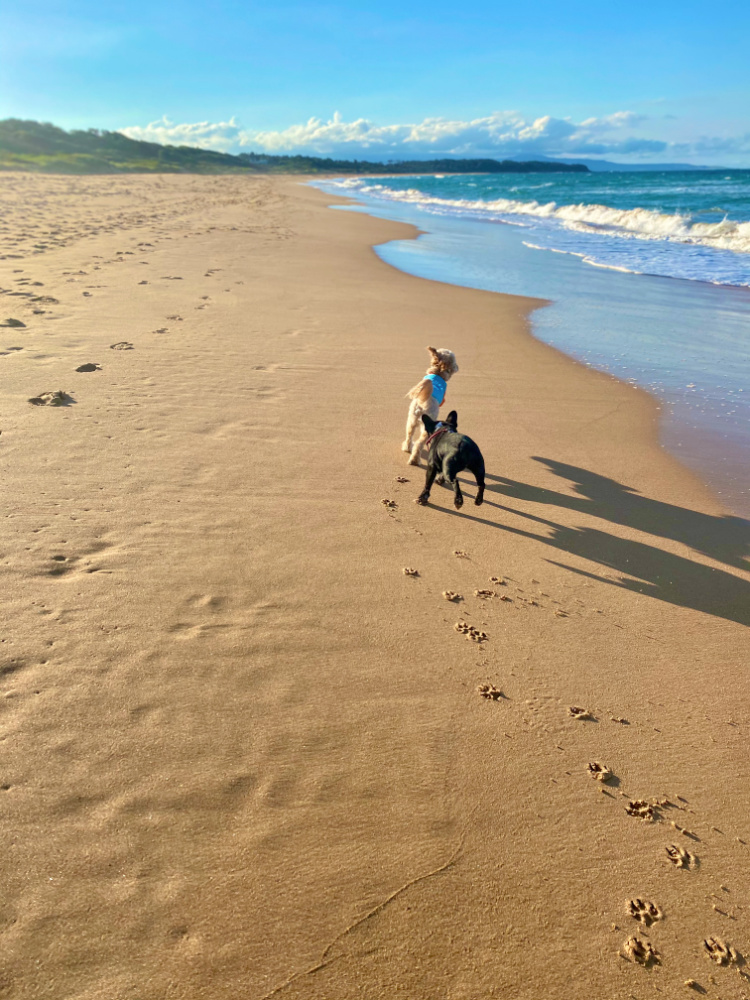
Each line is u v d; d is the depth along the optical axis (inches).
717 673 129.0
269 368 280.8
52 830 86.4
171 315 347.6
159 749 100.3
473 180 3073.3
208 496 177.8
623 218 1002.7
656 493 204.1
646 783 103.7
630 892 86.9
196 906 79.4
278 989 72.4
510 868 88.5
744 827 97.4
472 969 76.4
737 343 370.9
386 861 87.6
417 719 112.0
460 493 174.1
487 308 429.1
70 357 272.7
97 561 144.6
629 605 149.3
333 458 207.9
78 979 70.8
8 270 426.0
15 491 169.6
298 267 523.2
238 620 131.0
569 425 253.0
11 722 102.0
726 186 1925.4
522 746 108.5
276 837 89.0
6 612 126.0
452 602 145.0
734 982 77.6
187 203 1102.4
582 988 75.8
